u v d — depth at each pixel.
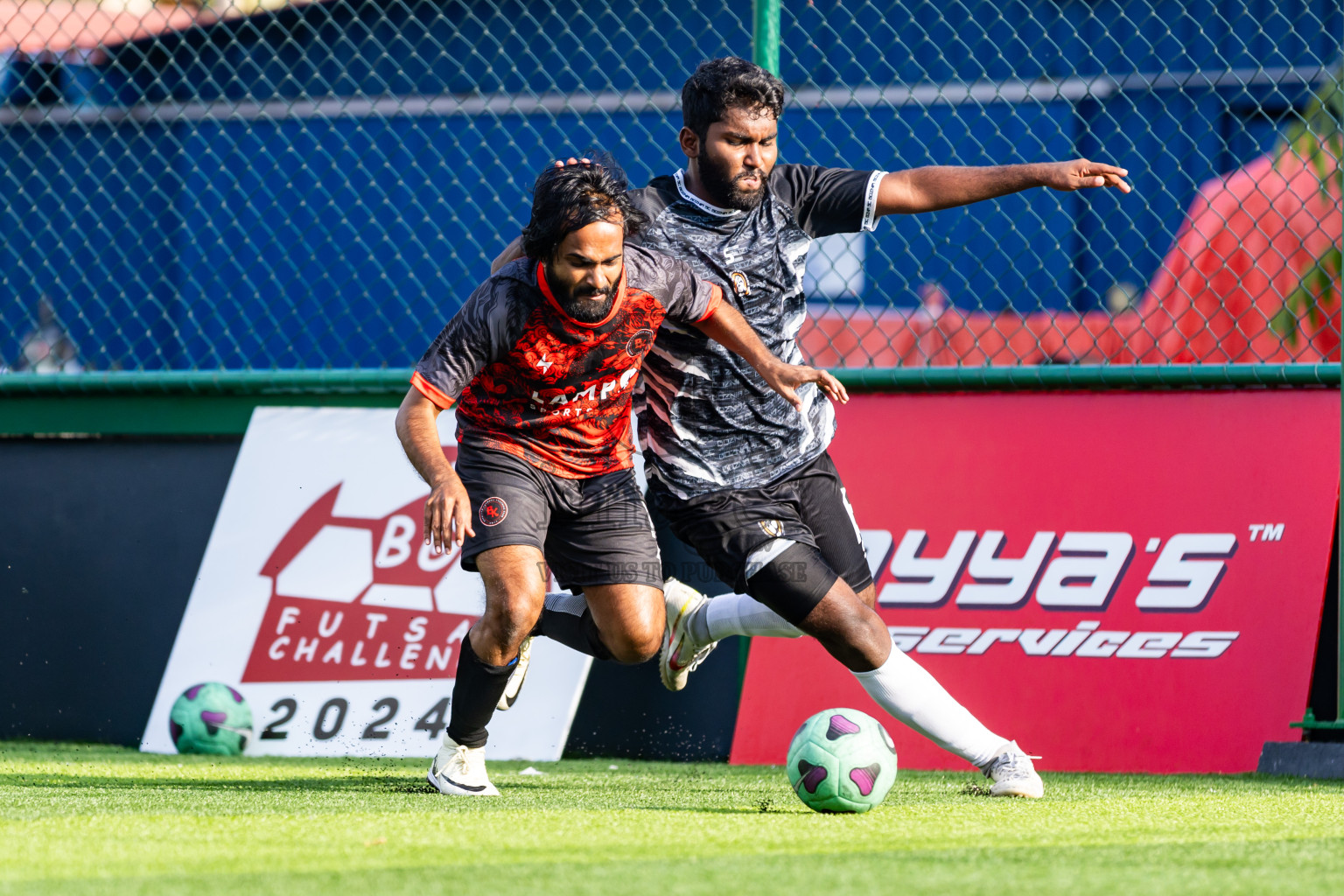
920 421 16.05
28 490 17.91
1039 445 15.67
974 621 15.23
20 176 29.61
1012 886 6.61
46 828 8.65
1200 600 14.80
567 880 6.71
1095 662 14.83
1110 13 29.23
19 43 22.97
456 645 16.17
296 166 29.34
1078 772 14.46
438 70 29.81
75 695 17.30
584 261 9.98
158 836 8.26
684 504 11.55
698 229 11.59
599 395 10.88
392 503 16.84
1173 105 29.30
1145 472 15.34
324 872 6.98
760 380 11.55
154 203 29.39
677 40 29.27
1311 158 17.53
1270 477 15.05
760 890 6.45
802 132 28.92
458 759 11.30
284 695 16.28
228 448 17.64
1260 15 28.77
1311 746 13.77
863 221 11.79
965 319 19.53
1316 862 7.46
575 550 11.30
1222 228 18.17
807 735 9.93
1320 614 14.64
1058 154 29.02
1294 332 18.30
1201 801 11.02
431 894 6.33
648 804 10.50
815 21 28.98
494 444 10.90
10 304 26.48
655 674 15.98
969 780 13.46
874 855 7.65
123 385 17.78
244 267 29.00
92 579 17.53
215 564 17.05
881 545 15.64
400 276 29.14
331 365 20.09
